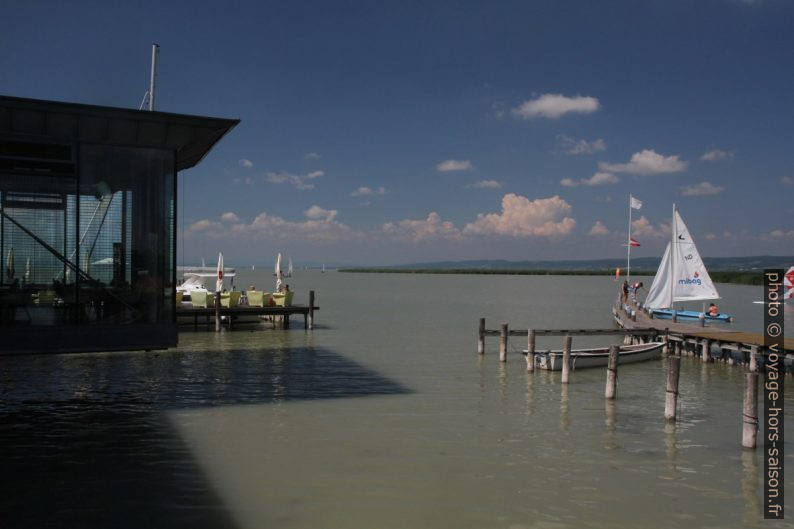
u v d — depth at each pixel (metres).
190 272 57.41
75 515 9.16
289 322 37.91
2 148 11.63
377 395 17.25
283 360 23.16
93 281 12.37
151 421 14.19
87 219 12.29
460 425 14.27
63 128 12.00
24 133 11.75
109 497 9.84
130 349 12.59
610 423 14.73
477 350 26.66
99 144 12.33
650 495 10.38
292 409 15.48
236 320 35.78
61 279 12.14
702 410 16.27
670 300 38.88
